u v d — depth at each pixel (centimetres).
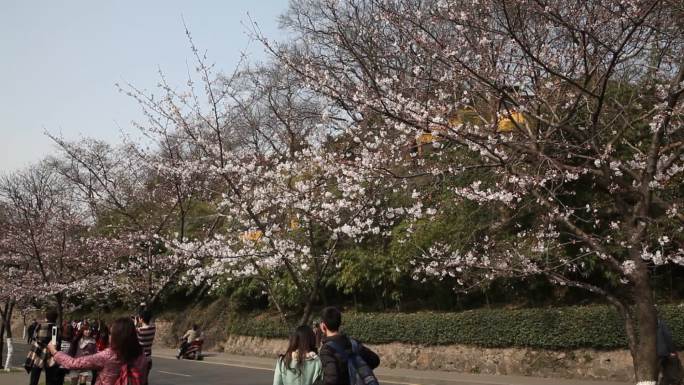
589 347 1584
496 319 1770
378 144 1275
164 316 3475
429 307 2097
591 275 1675
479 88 1102
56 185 3459
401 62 1445
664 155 1142
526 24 1086
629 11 940
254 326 2733
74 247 2222
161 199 1883
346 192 1224
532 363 1681
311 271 1452
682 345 1422
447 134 997
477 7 1112
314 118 2244
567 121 997
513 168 1013
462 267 1488
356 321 2164
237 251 1399
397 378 1777
